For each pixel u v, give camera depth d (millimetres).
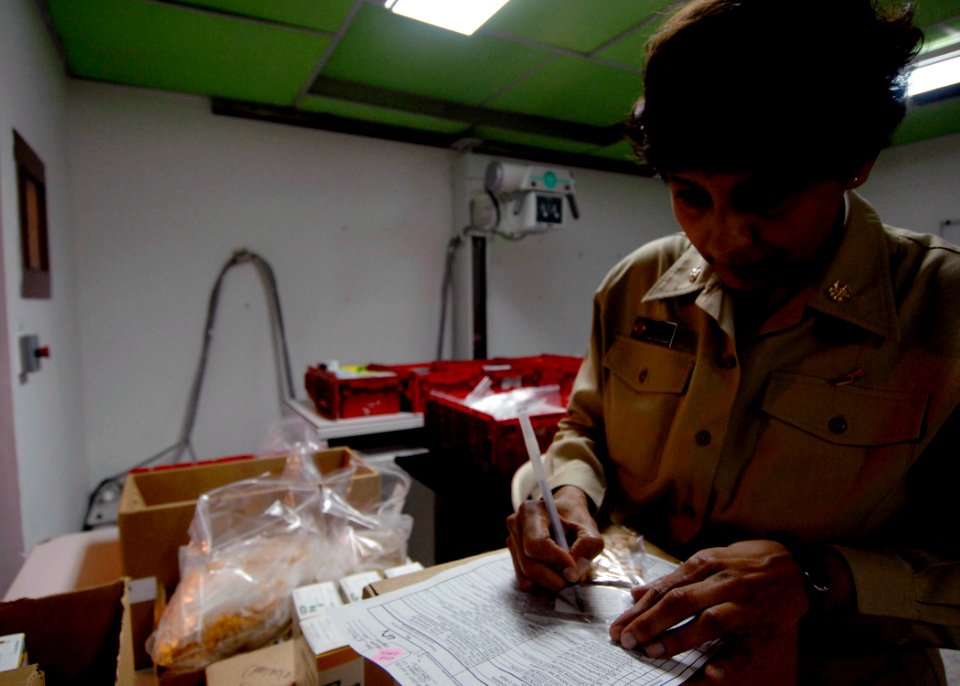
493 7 1802
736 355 664
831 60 431
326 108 2711
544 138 3197
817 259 637
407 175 3166
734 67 436
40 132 1745
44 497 1590
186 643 841
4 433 1273
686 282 763
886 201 3494
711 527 703
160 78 2367
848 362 615
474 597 585
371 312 3094
